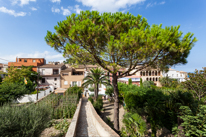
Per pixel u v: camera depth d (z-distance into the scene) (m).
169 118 8.23
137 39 5.67
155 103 9.12
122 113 14.60
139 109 10.05
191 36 6.47
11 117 4.07
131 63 7.62
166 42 5.98
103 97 24.98
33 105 5.64
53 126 6.60
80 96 17.50
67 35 7.39
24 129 4.01
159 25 6.93
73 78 29.34
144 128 6.58
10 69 23.94
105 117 13.93
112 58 7.67
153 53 6.55
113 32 8.08
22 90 14.19
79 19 7.77
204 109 5.98
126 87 17.64
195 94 12.12
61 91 19.02
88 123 7.63
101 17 8.16
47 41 7.89
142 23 8.43
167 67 7.88
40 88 25.48
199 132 5.38
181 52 6.32
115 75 9.51
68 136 4.48
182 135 6.36
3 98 12.36
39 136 4.71
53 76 28.81
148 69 8.48
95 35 6.46
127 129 7.49
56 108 9.05
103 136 5.33
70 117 8.58
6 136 3.62
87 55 8.28
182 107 6.62
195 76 12.31
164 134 8.64
